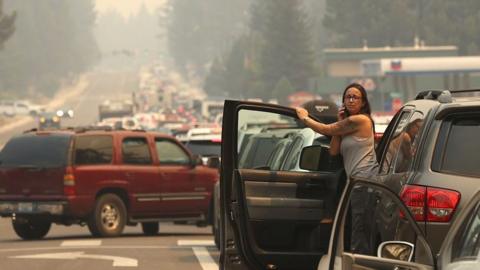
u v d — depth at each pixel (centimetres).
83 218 3850
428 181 1458
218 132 6388
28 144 3875
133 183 3938
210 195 4147
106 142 3909
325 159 1864
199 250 3253
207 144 5019
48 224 3966
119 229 3912
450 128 1486
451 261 1209
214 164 3759
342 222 1352
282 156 2427
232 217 1838
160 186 4012
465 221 1232
